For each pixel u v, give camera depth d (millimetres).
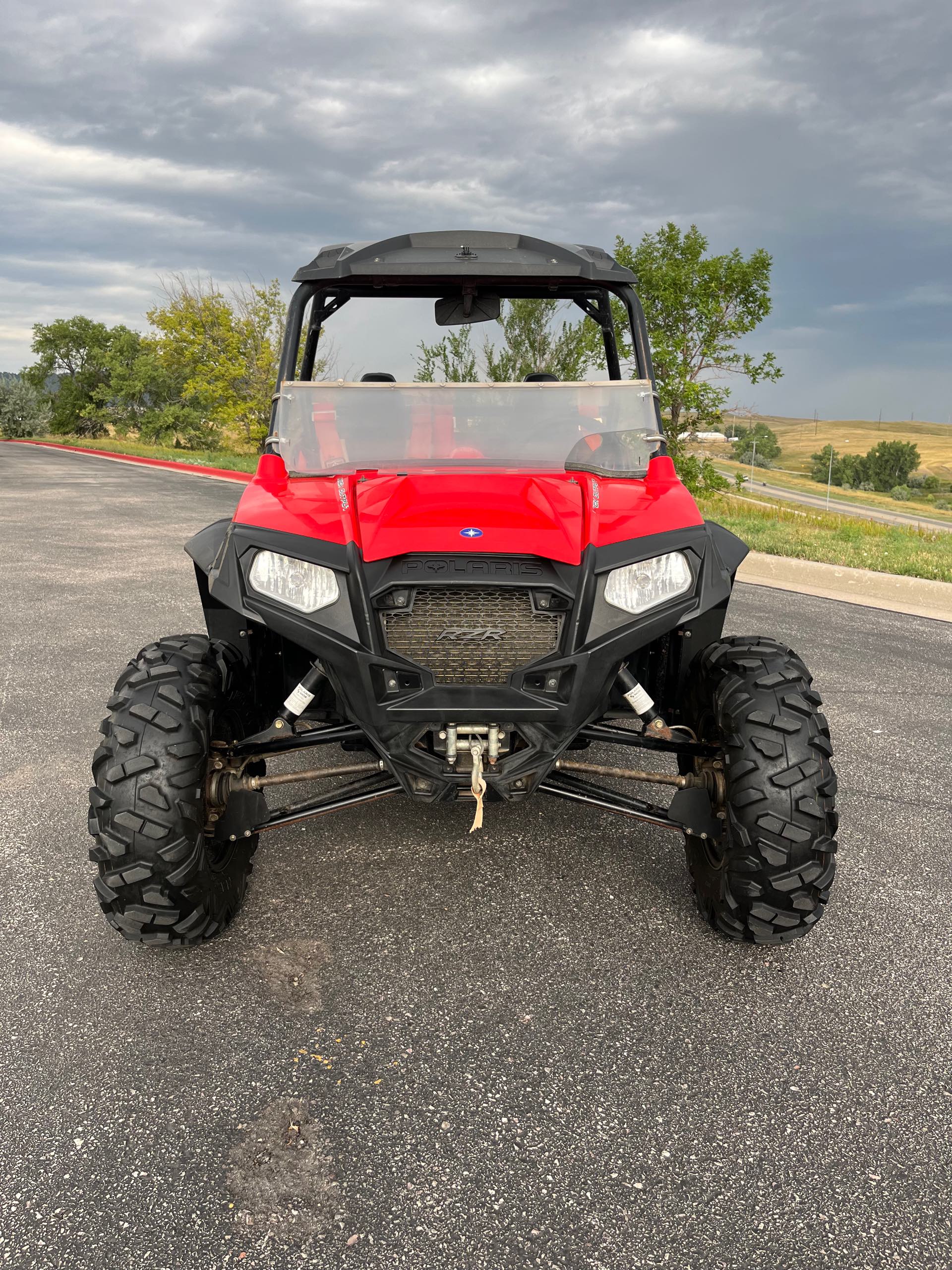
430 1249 1768
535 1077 2246
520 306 3717
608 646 2602
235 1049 2338
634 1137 2053
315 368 3760
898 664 6312
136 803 2486
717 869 2781
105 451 44844
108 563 9938
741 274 15570
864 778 4246
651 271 16031
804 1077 2258
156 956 2754
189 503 17484
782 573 10234
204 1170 1953
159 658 2734
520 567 2613
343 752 4520
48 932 2871
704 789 2814
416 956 2760
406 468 3305
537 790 3043
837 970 2723
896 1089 2219
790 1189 1916
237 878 2932
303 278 3416
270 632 3256
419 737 2637
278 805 3852
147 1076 2238
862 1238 1798
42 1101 2150
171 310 36094
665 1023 2459
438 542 2641
